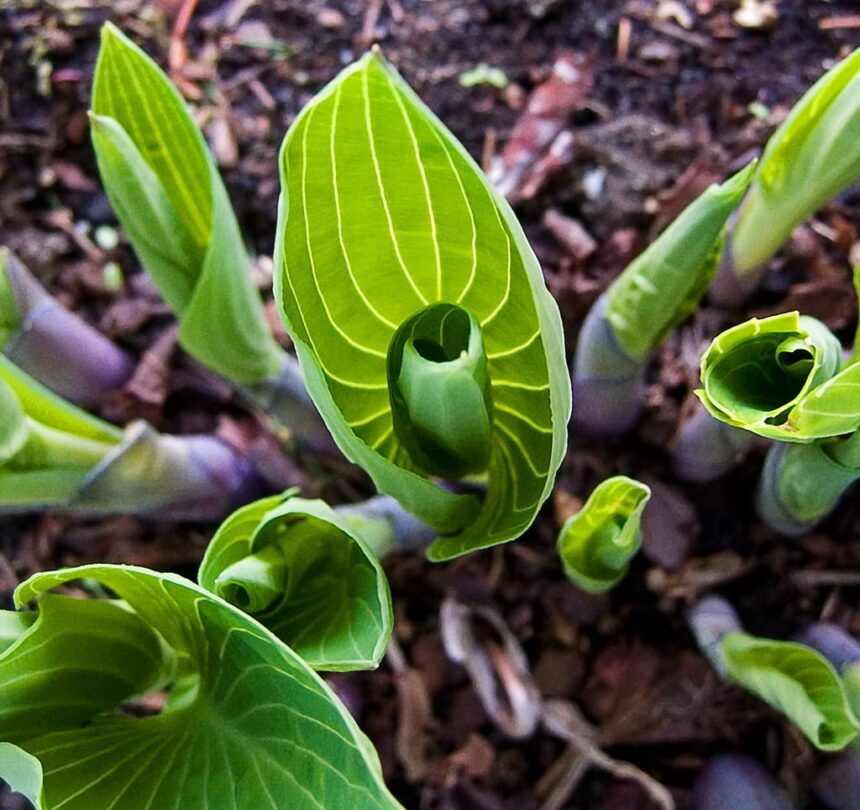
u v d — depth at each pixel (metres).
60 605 0.26
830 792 0.34
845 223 0.38
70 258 0.40
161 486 0.33
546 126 0.40
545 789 0.35
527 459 0.28
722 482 0.36
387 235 0.25
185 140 0.29
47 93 0.42
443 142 0.23
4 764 0.23
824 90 0.29
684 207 0.38
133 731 0.27
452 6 0.42
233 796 0.25
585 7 0.42
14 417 0.29
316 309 0.26
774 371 0.26
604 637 0.36
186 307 0.30
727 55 0.41
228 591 0.27
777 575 0.35
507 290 0.26
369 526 0.32
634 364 0.32
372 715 0.36
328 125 0.23
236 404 0.38
